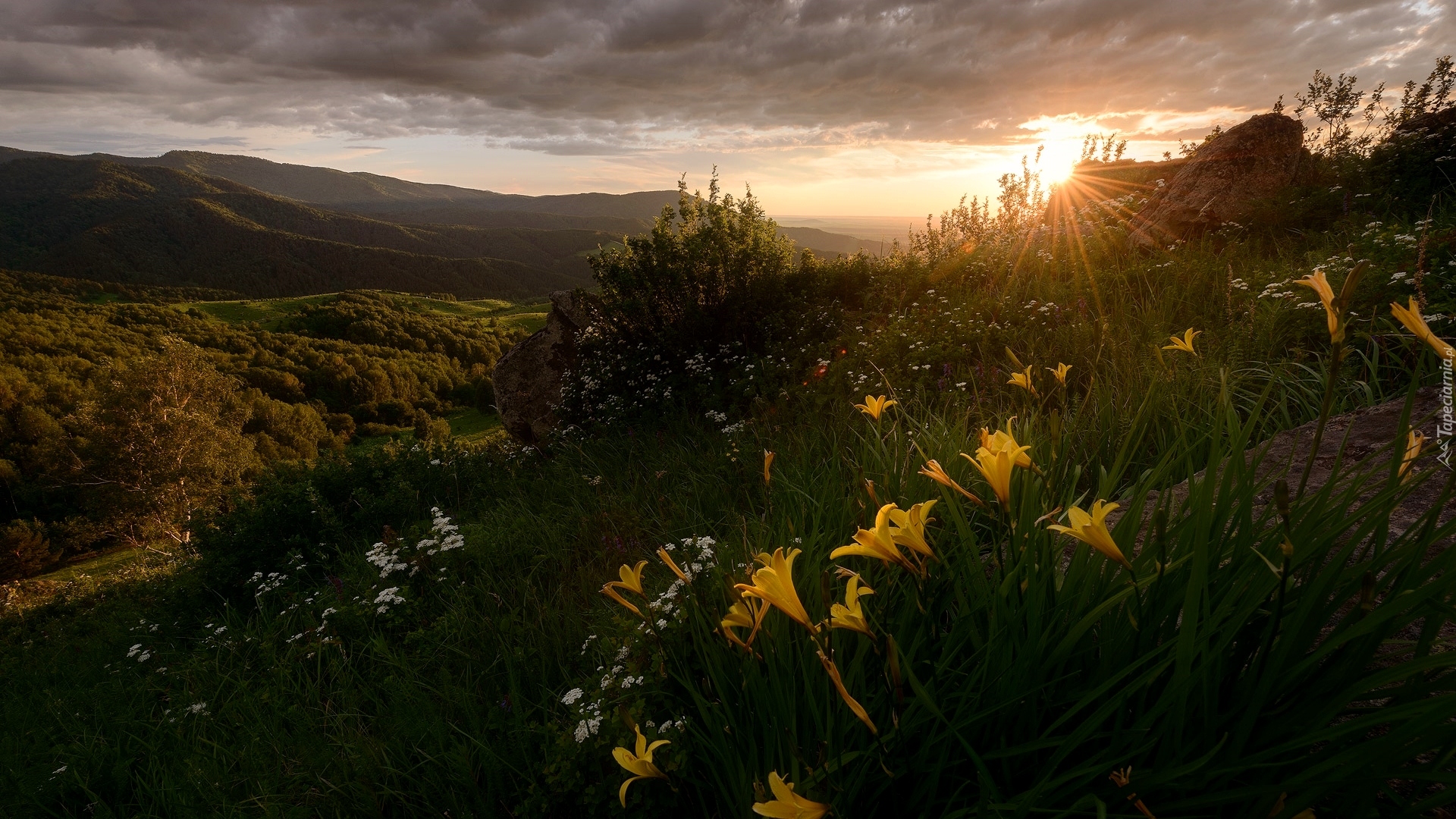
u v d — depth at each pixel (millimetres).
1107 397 3219
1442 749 989
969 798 1351
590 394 8570
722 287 8516
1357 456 2260
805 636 1691
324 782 2521
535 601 3461
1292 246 6062
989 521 2189
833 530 2486
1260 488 1313
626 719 1395
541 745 2330
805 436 4414
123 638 5758
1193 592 1026
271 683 3539
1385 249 4352
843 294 9094
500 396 10656
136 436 38438
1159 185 8703
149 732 3684
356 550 5484
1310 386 3174
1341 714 1254
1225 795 1045
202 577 5738
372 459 7340
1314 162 8180
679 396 7277
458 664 3221
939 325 6059
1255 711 1068
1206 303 4941
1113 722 1272
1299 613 1068
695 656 2209
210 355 91062
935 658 1533
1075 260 7066
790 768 1464
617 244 9164
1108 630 1314
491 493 6723
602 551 4047
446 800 2305
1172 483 1510
